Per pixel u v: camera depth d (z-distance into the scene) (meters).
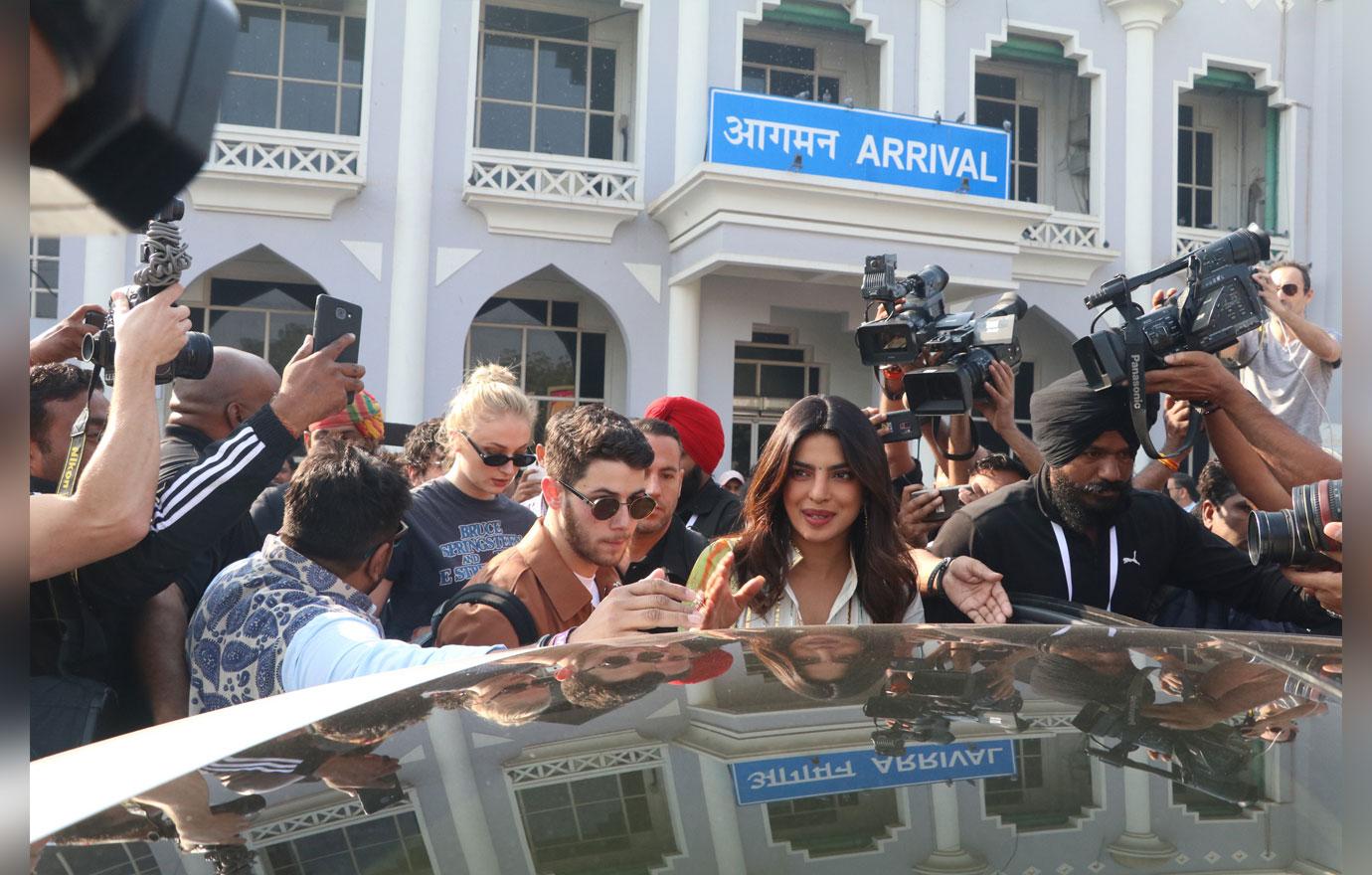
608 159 12.64
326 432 3.36
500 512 3.30
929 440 3.33
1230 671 0.68
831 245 10.99
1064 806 0.43
